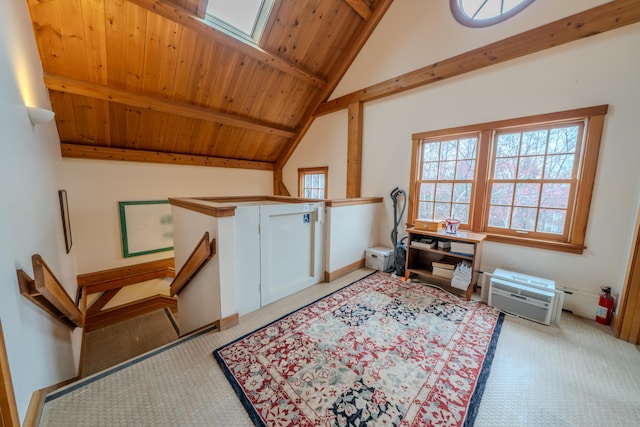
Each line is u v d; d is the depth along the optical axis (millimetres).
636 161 2125
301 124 5141
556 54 2445
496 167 2920
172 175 4695
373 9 3701
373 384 1546
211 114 4051
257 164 5809
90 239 3957
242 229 2240
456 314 2377
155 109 3590
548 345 1936
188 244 2629
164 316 3941
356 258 3611
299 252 2859
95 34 2715
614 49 2172
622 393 1490
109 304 4008
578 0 2291
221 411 1358
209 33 3072
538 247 2639
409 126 3619
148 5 2619
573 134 2438
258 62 3729
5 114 1312
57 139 3303
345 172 4566
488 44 2816
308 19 3518
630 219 2172
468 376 1616
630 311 1959
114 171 4082
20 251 1327
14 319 1154
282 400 1428
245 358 1759
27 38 2094
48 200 2244
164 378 1572
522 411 1372
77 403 1386
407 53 3500
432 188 3486
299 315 2332
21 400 1159
